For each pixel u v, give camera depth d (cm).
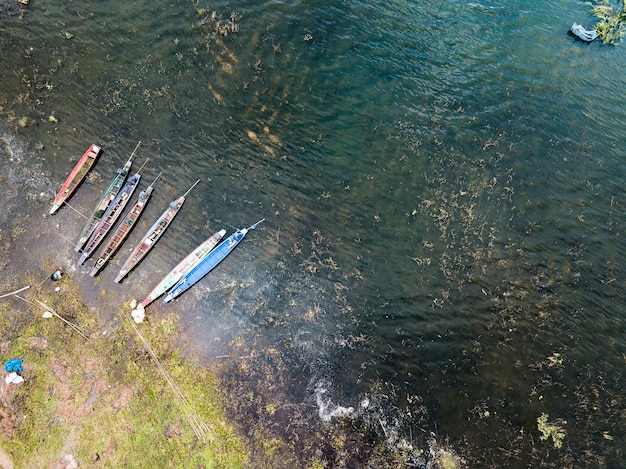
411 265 2586
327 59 3106
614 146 3061
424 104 3045
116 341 2192
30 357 2111
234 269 2456
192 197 2606
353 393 2267
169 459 2006
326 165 2800
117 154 2666
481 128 3005
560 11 3612
